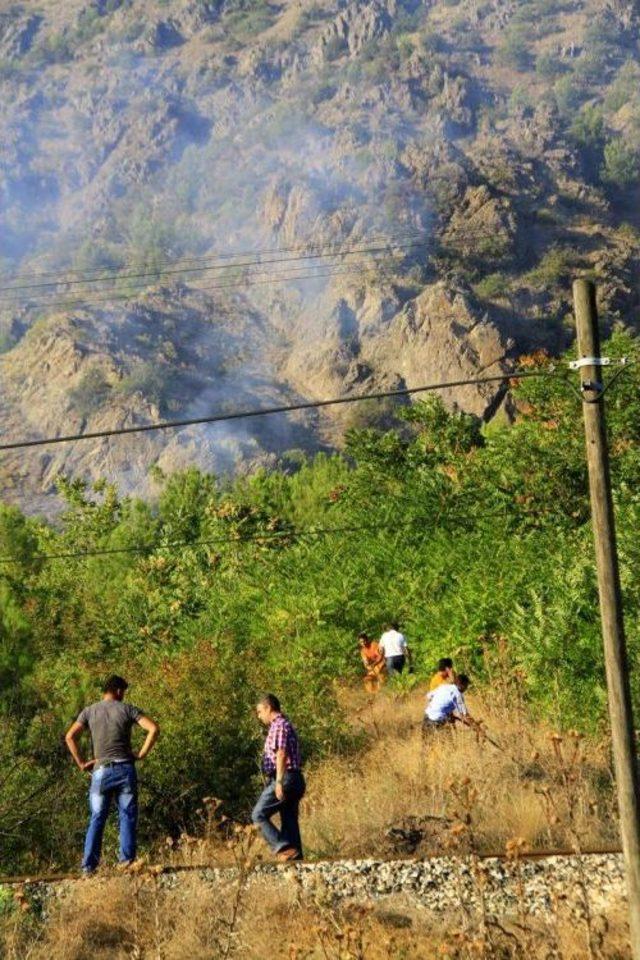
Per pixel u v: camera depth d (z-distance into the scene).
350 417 190.50
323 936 11.12
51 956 11.70
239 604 32.34
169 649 30.19
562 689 21.12
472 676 25.39
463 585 28.55
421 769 17.77
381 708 24.98
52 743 16.92
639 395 33.81
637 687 18.23
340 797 17.17
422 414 40.78
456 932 10.77
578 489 32.78
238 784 18.00
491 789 15.82
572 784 14.66
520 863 12.38
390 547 33.44
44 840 16.50
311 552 34.81
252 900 12.27
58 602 26.47
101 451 187.50
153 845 16.56
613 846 13.66
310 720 20.62
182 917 12.05
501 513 33.25
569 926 11.16
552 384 34.53
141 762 17.61
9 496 182.12
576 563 23.73
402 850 14.21
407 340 196.00
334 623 29.55
